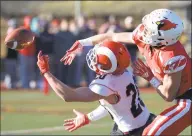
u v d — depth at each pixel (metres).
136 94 13.57
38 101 34.50
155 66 13.55
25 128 24.67
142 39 13.72
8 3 72.44
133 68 13.55
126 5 67.75
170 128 13.28
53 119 27.25
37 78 41.06
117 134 13.94
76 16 54.81
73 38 38.81
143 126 13.71
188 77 13.49
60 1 73.06
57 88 12.73
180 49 13.34
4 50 49.28
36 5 72.62
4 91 40.38
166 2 63.25
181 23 13.20
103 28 38.56
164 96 13.31
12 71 41.72
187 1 54.69
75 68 40.53
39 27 38.25
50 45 38.75
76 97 12.75
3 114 29.17
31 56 39.69
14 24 39.28
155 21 13.07
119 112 13.55
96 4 69.88
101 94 12.94
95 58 13.16
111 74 13.24
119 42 13.78
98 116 14.52
